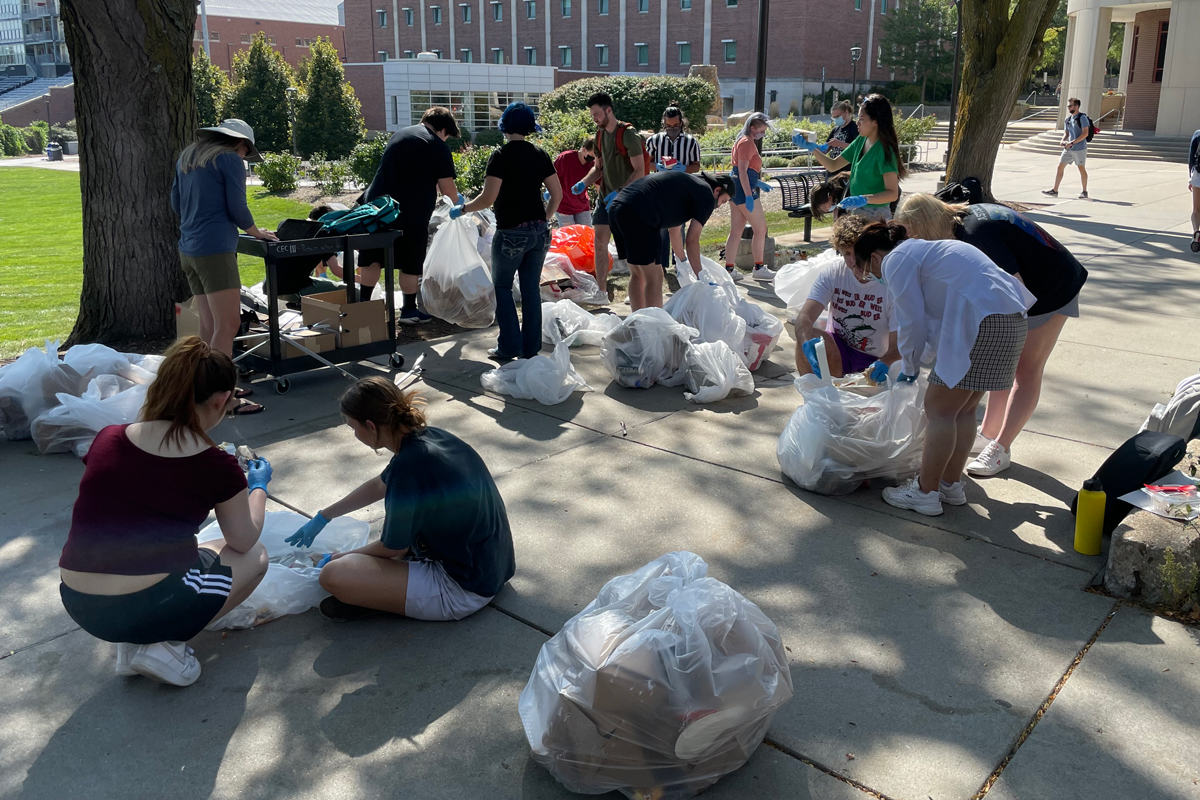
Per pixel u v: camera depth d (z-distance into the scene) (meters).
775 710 2.66
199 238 5.47
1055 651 3.15
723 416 5.57
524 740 2.78
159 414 2.82
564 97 32.34
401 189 7.28
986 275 3.79
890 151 7.73
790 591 3.57
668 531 4.10
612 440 5.20
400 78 40.16
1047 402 5.64
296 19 76.69
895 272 3.95
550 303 7.39
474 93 41.16
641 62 55.06
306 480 4.65
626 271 9.88
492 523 3.38
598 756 2.48
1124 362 6.38
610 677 2.42
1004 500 4.36
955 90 19.22
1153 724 2.78
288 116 32.62
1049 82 54.00
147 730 2.83
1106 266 9.70
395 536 3.17
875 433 4.34
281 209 18.53
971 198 6.06
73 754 2.73
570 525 4.16
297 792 2.57
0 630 3.38
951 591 3.56
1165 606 3.41
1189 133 25.25
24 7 95.25
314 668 3.13
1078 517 3.82
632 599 2.77
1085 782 2.54
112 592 2.81
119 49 6.61
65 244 15.21
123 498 2.79
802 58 48.94
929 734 2.75
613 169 8.20
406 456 3.17
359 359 6.30
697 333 6.06
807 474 4.43
